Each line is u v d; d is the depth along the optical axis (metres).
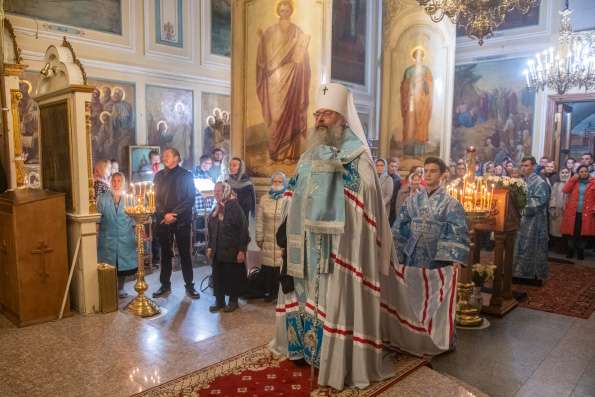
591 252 8.74
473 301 4.68
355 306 2.67
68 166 4.19
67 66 4.00
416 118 7.85
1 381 2.84
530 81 8.72
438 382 2.82
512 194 4.92
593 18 9.91
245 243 4.93
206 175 8.64
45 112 4.55
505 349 3.99
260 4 6.17
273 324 3.99
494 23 5.81
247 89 6.40
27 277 3.84
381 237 2.83
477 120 11.62
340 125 2.83
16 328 3.78
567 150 11.00
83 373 2.94
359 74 13.69
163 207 5.36
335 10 12.62
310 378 2.80
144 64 9.04
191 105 9.97
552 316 4.89
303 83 6.14
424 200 3.91
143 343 3.46
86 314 4.13
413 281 3.84
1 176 4.92
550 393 3.22
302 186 2.78
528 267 6.18
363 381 2.67
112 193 5.21
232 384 2.75
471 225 4.55
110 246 5.16
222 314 4.88
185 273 5.46
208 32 10.17
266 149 6.33
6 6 7.20
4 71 4.87
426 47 7.72
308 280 2.80
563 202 8.70
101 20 8.38
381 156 8.21
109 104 8.57
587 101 10.12
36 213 3.88
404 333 3.17
